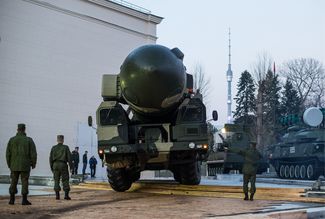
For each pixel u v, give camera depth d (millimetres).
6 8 29312
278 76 67875
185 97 13734
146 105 12898
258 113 53719
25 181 10766
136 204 11125
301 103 69500
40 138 30766
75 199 12570
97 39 34438
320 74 71125
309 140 24578
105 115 13727
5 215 8992
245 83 76062
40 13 31109
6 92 29219
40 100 30938
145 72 12234
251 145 12461
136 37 37031
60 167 12391
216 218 8086
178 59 12984
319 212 9672
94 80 34188
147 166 14648
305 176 24750
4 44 29203
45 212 9492
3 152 28781
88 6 33938
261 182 23406
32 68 30609
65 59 32469
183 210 9734
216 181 23078
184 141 13367
